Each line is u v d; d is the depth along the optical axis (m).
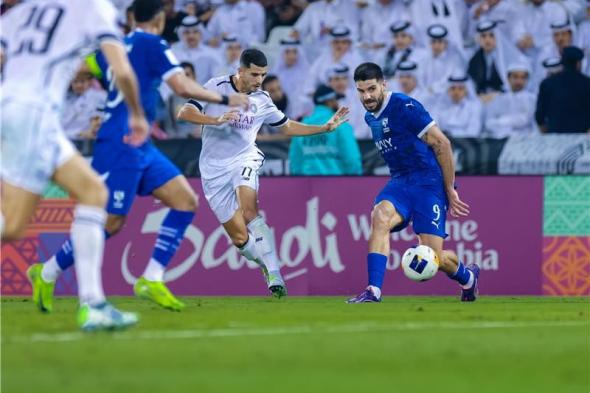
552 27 55.56
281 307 35.50
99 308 24.45
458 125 55.44
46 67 24.77
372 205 49.19
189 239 49.69
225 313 31.45
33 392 15.80
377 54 56.34
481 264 49.12
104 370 18.41
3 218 24.59
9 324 26.47
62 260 31.12
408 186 39.19
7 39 25.28
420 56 55.97
